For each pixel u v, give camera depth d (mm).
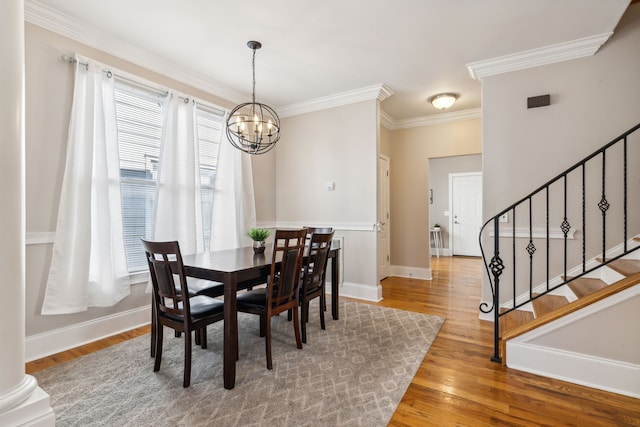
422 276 5207
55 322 2516
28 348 2365
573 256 2953
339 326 3051
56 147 2529
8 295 1184
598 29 2680
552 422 1660
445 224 8164
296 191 4715
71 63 2621
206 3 2377
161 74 3318
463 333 2865
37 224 2424
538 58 3047
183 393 1912
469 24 2627
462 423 1657
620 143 2775
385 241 5266
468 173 7914
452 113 4918
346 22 2613
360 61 3291
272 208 4879
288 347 2572
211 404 1805
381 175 5082
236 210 4078
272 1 2352
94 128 2711
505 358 2252
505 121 3213
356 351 2494
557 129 3004
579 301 2053
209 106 3801
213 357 2389
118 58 2957
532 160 3102
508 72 3207
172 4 2391
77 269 2557
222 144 3984
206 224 3889
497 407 1789
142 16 2543
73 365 2264
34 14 2389
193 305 2230
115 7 2426
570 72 2957
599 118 2855
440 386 2004
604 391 1934
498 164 3236
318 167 4504
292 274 2416
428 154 5137
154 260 2117
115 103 2900
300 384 2018
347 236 4258
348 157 4254
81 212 2582
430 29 2705
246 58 3238
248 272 2096
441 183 8211
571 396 1889
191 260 2443
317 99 4398
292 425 1636
